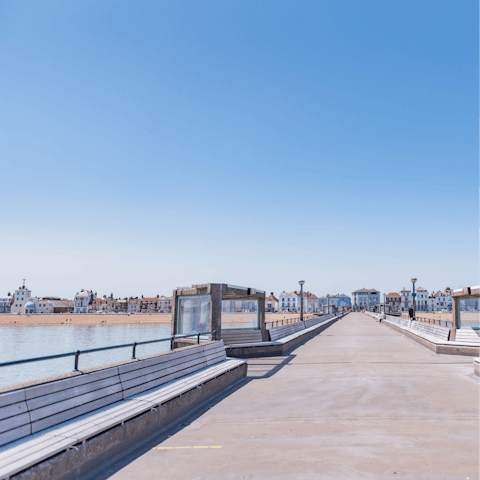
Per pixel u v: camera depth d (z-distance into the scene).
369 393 8.22
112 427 4.79
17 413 4.09
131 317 128.88
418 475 4.14
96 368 5.59
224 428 6.04
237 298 15.94
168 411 6.19
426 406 7.14
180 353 8.25
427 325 19.42
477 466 4.38
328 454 4.82
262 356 14.55
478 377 9.84
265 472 4.31
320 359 13.52
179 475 4.29
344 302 175.62
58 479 3.85
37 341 51.22
